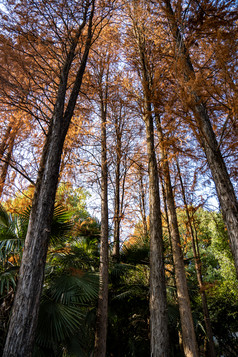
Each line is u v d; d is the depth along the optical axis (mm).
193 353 6070
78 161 7695
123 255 8523
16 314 2674
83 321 5430
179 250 7715
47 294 4715
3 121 6004
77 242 7855
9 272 4191
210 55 4613
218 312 9891
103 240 6750
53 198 3539
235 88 3410
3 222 4863
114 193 8930
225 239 11312
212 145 4207
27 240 3152
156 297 4941
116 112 9328
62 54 5215
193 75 4359
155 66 6855
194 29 4555
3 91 4266
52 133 3961
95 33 8070
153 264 5336
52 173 3633
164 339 4492
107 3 5613
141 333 8109
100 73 8766
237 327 9781
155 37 6664
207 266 14781
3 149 5688
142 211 12680
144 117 7395
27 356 2518
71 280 4887
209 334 7852
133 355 7102
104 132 8312
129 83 7652
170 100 5098
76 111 7145
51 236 5250
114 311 7430
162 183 9242
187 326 6473
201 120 4410
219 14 4367
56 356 4551
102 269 6332
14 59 4555
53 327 4012
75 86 4766
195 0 4418
